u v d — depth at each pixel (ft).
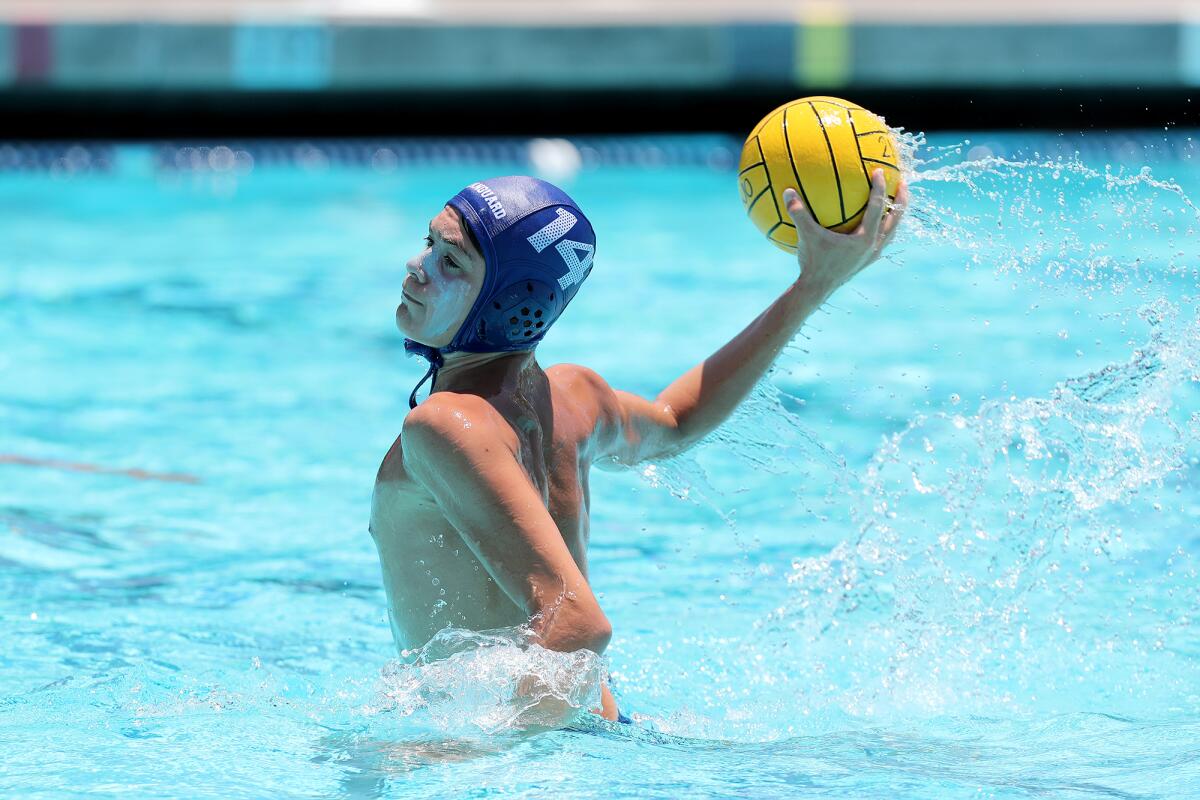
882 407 67.67
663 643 39.60
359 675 35.55
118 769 26.78
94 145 164.45
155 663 36.32
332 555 48.34
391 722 29.12
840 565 46.68
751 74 161.79
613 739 28.55
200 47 157.48
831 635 39.88
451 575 29.12
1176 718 32.22
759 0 165.27
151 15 156.66
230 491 56.13
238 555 48.14
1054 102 165.27
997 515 49.60
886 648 38.37
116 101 165.27
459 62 160.97
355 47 159.84
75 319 88.99
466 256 28.48
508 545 27.32
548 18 161.68
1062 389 39.73
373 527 30.40
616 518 53.78
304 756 27.50
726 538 50.80
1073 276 86.02
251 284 101.14
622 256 113.09
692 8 163.53
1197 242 94.94
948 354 78.02
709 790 25.75
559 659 27.02
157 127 167.63
